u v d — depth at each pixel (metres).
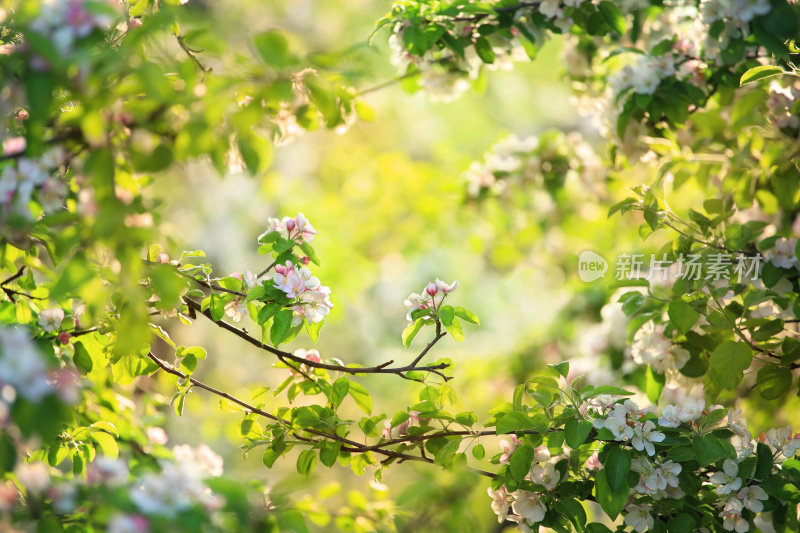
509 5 7.86
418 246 14.33
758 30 7.72
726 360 7.59
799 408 7.82
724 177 7.88
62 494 7.27
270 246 7.57
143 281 7.46
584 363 8.33
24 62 7.23
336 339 16.69
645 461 7.43
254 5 15.94
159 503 7.20
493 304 15.99
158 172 7.27
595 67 8.20
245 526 7.24
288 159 16.72
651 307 7.71
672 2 7.95
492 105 19.64
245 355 15.03
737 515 7.48
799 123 7.74
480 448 7.54
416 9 7.81
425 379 7.60
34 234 7.42
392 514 7.51
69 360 7.57
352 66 7.38
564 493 7.49
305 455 7.58
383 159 14.18
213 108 7.25
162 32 7.31
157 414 8.04
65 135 7.26
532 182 8.47
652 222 7.67
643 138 7.93
